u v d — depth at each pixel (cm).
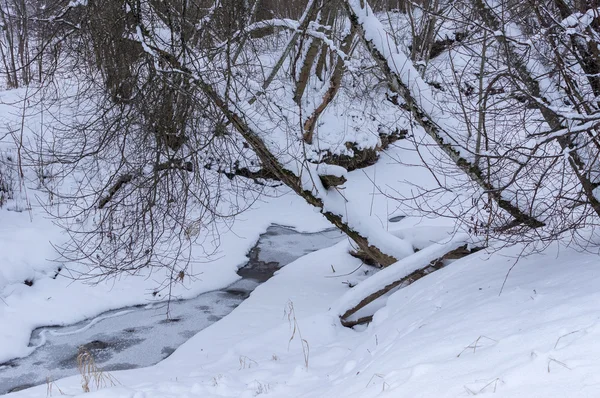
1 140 1344
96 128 826
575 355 340
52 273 1048
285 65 1622
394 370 454
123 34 770
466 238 824
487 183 611
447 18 622
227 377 628
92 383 681
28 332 888
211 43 838
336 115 1781
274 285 1034
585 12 562
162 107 755
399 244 926
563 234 691
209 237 1262
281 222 1450
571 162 540
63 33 807
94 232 816
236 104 830
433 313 612
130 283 1050
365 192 1619
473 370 386
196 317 946
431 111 697
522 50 595
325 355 680
